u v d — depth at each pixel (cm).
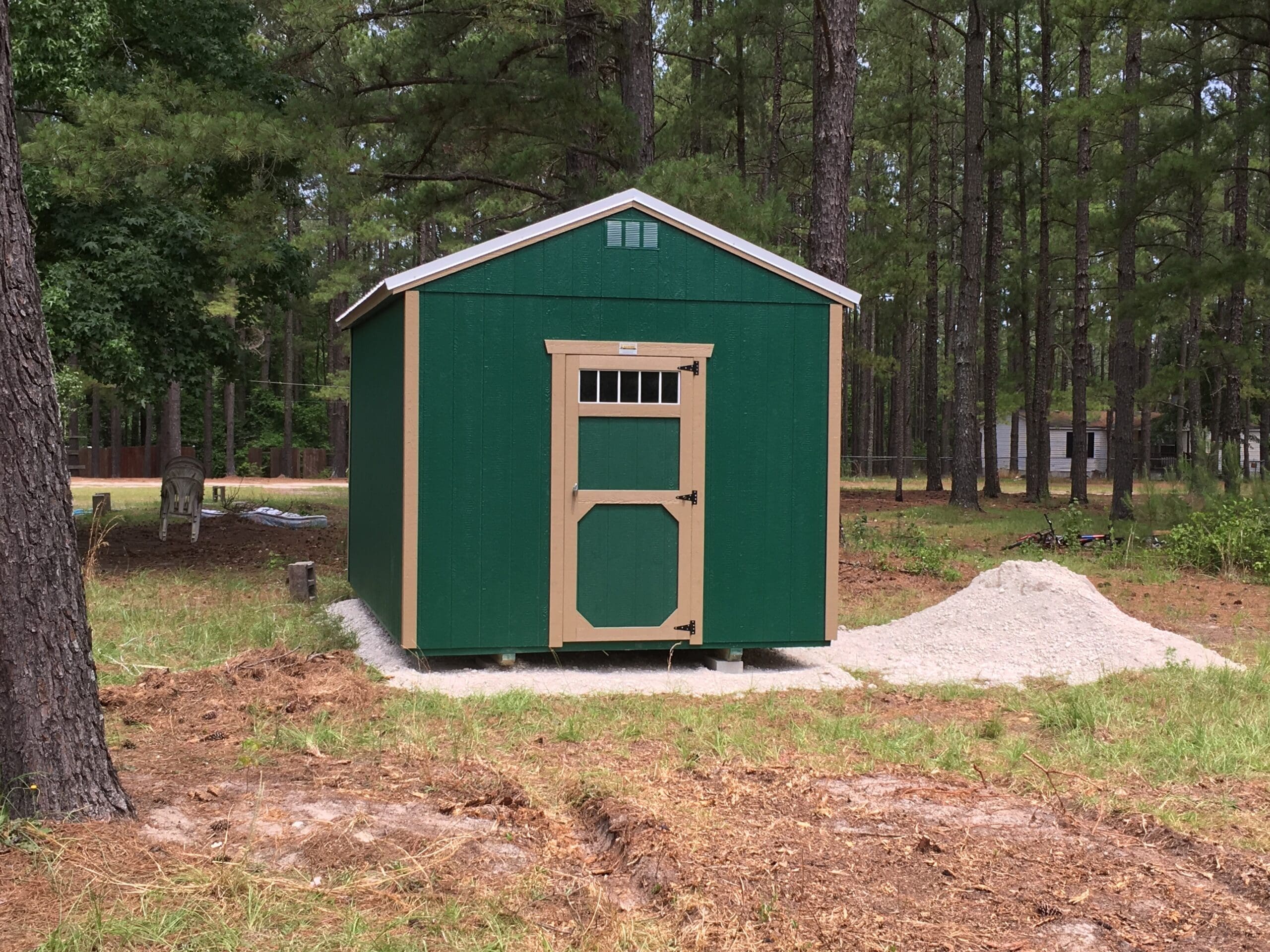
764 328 814
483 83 1556
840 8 1342
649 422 797
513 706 661
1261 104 1561
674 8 2991
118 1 1412
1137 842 456
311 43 1574
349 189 1535
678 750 582
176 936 340
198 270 1418
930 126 2897
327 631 866
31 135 1346
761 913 373
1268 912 385
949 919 374
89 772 426
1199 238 2620
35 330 412
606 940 352
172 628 890
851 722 645
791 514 824
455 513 768
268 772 519
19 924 343
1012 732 650
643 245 791
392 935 348
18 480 408
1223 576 1347
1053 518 2202
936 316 3128
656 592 802
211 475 4066
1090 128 1870
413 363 757
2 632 410
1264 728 637
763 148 3056
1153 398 2105
